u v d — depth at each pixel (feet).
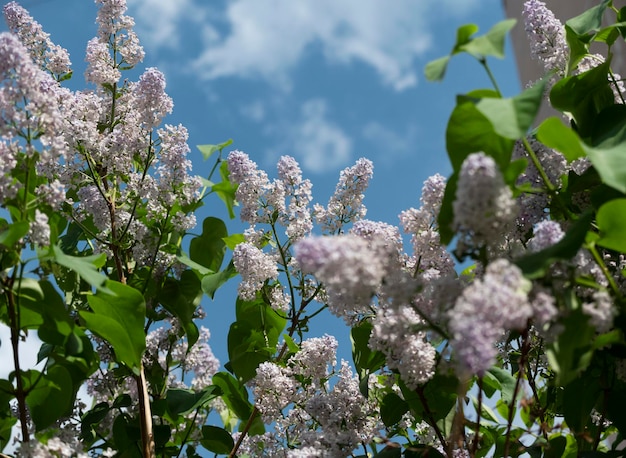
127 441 4.32
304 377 4.37
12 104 3.41
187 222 4.60
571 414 3.56
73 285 4.45
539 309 2.68
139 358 3.66
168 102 4.44
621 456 3.41
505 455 3.14
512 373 4.25
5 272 3.36
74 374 3.83
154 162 4.60
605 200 3.25
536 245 2.96
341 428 3.97
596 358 3.40
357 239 2.80
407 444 4.20
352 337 4.05
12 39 3.42
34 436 3.64
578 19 4.02
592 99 3.64
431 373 3.27
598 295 2.82
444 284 2.93
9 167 3.43
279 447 4.30
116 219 4.51
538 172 3.40
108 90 4.76
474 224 2.75
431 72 2.89
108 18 4.78
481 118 2.99
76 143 4.31
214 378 4.55
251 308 4.64
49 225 3.55
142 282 4.55
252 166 4.58
